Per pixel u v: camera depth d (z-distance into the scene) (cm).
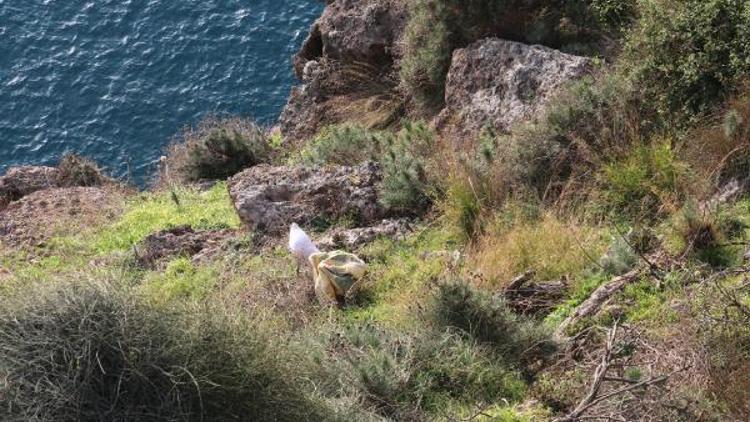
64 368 1270
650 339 1586
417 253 2342
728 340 1492
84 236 3120
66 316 1292
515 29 3372
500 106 2941
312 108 4266
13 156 7131
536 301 1931
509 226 2258
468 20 3416
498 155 2517
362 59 4231
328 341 1786
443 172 2622
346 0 4362
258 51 7675
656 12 2505
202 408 1270
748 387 1388
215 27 7881
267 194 2752
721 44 2336
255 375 1366
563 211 2273
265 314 1753
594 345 1650
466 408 1588
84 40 7956
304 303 2189
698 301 1627
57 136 7262
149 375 1291
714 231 1852
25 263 2914
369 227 2550
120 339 1292
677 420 1361
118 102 7456
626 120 2394
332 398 1527
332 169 2836
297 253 2359
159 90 7512
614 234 2086
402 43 3894
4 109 7456
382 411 1589
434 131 3089
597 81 2570
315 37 4641
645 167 2250
